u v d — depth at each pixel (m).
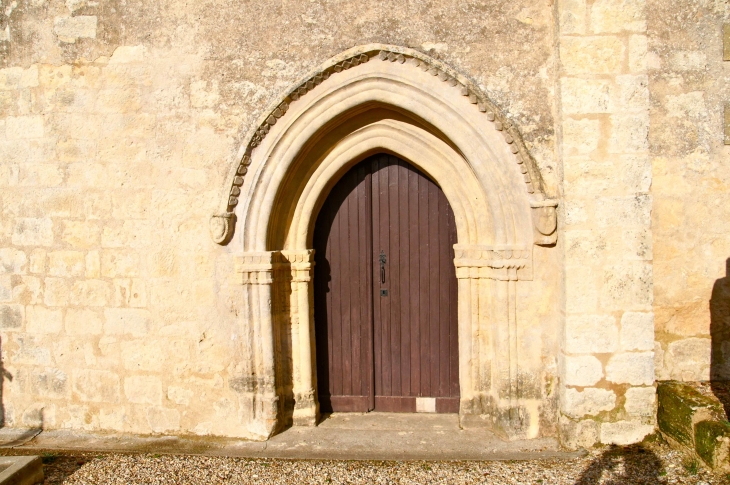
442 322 5.05
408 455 4.39
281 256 4.84
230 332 4.73
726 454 3.74
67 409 4.96
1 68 4.86
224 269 4.70
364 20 4.48
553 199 4.33
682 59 4.45
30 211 4.90
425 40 4.43
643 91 4.18
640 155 4.20
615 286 4.25
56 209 4.87
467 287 4.70
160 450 4.59
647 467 4.00
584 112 4.20
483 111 4.37
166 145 4.71
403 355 5.11
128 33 4.70
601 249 4.23
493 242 4.57
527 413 4.52
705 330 4.59
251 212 4.64
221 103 4.64
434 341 5.07
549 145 4.38
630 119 4.20
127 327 4.84
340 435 4.74
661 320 4.61
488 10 4.39
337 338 5.15
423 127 4.66
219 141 4.66
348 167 4.94
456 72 4.36
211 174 4.68
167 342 4.80
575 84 4.20
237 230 4.66
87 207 4.82
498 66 4.39
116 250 4.81
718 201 4.52
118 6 4.70
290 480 4.10
